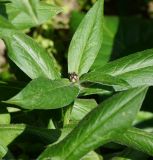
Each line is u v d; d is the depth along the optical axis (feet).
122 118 1.58
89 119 1.63
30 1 1.35
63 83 1.77
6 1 1.70
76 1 4.65
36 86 1.66
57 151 1.62
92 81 1.79
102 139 1.61
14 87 2.09
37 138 2.02
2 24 1.42
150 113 3.15
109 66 1.91
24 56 1.86
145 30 4.25
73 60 1.91
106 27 4.22
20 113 2.22
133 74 1.90
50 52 3.99
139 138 1.83
